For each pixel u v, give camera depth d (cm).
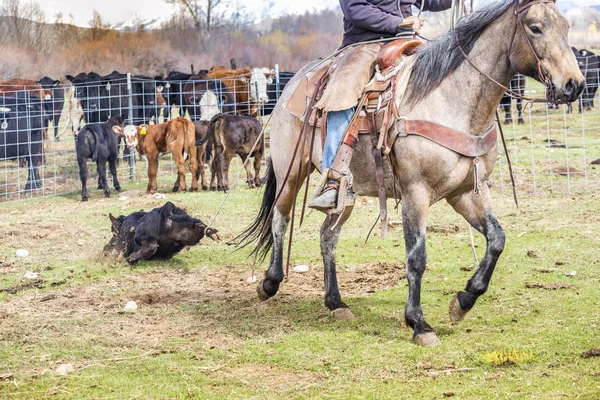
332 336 592
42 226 1088
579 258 803
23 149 1576
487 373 500
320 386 489
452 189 562
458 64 554
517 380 484
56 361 553
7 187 1577
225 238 991
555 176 1407
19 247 965
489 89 546
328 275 653
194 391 488
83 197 1395
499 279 738
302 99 636
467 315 630
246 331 614
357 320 633
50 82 2570
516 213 1072
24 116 1577
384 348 559
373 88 573
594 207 1079
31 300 724
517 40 531
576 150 1720
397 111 562
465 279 752
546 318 609
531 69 534
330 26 4378
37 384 507
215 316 662
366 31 619
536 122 2347
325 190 582
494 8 544
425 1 647
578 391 461
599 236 897
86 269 845
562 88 516
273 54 4234
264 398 473
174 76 2530
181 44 4288
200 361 545
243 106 2255
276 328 620
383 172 578
